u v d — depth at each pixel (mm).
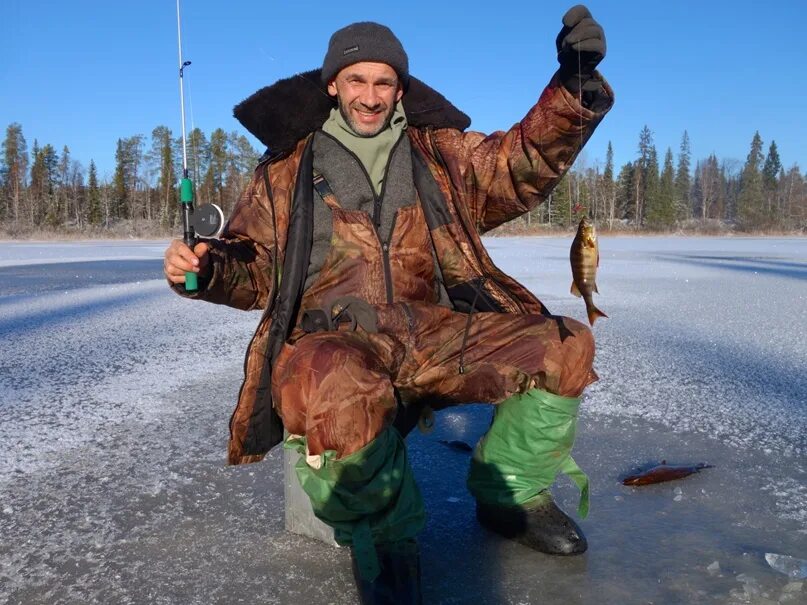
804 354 6383
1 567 2625
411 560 2309
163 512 3117
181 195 2684
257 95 2820
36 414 4617
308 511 2848
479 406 4910
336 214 2820
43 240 56312
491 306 2883
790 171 98375
